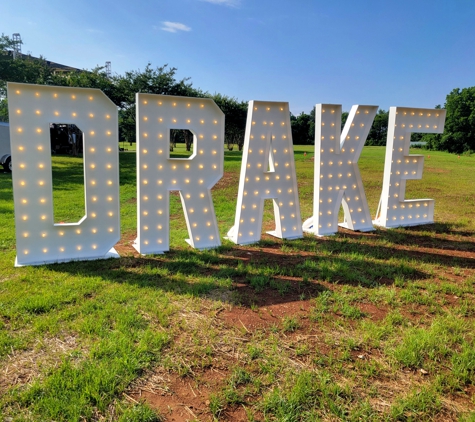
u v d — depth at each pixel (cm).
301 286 424
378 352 298
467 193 1218
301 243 609
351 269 484
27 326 312
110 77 2984
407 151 731
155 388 245
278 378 259
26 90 436
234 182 1375
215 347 295
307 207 972
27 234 465
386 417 226
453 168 2120
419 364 283
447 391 256
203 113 545
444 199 1105
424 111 732
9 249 537
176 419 220
